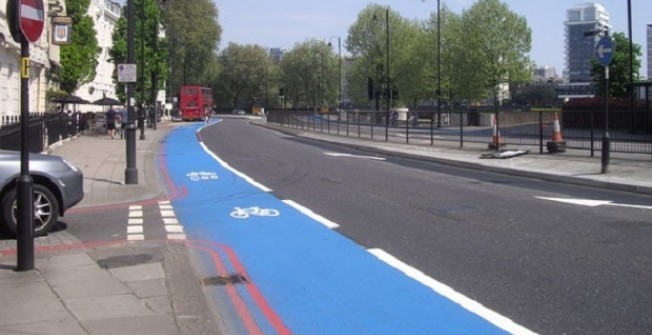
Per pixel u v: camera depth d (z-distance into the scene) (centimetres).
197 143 3603
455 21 7169
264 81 12812
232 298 682
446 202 1314
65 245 953
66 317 591
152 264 820
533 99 11544
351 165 2219
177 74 9731
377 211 1225
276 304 659
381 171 1994
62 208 1047
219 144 3528
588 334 555
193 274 780
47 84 4384
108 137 4050
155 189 1616
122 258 859
